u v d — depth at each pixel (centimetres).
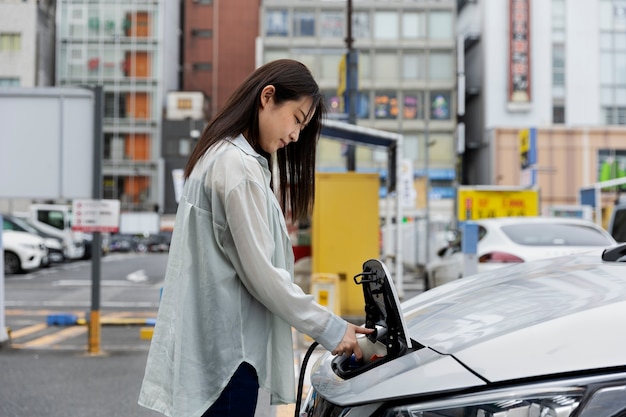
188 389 178
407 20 5122
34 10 4884
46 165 696
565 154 4916
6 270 1922
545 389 148
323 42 5066
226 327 182
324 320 181
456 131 5072
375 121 5084
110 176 5503
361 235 984
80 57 5478
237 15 6719
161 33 5541
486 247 866
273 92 196
